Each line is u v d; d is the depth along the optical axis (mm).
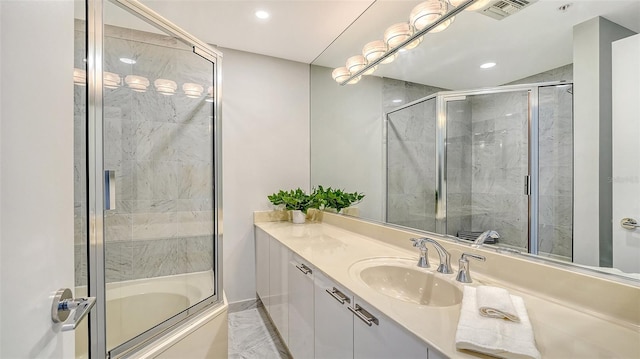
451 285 1139
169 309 1598
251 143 2635
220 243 1871
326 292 1268
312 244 1797
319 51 2559
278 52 2578
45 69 536
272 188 2721
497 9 1200
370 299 979
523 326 750
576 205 955
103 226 1220
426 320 831
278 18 1973
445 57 1439
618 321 815
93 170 1175
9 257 424
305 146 2854
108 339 1321
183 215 1897
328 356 1254
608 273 875
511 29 1151
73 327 567
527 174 1104
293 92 2797
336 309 1184
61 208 600
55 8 574
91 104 1173
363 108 2105
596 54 897
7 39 421
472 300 914
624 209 840
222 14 1921
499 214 1204
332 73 2410
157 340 1371
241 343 2043
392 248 1695
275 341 2072
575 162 956
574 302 918
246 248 2621
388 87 1854
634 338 734
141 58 1783
